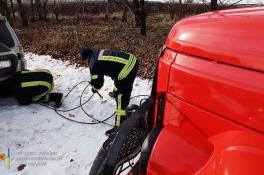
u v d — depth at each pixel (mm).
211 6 9859
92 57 4234
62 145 4102
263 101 1227
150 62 8328
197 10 12539
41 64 9016
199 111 1526
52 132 4453
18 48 5469
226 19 1562
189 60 1592
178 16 14148
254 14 1540
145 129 1930
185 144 1556
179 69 1626
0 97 5664
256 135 1264
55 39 11984
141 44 10914
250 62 1302
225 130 1406
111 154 1546
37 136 4344
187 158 1489
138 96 5523
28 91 5199
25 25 17656
